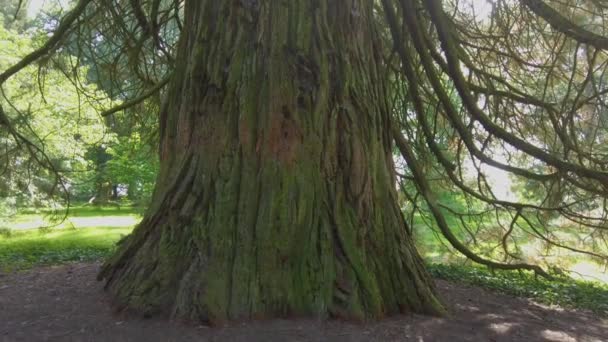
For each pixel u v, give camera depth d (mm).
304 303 5066
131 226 20406
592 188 8297
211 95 5496
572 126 8414
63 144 15281
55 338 4664
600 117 8969
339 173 5484
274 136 5266
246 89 5359
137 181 23391
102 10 9234
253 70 5395
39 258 9805
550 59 9617
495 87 10383
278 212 5164
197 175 5410
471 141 8570
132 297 5148
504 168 8508
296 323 4902
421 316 5496
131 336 4660
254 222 5172
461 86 8164
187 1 6109
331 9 5672
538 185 10289
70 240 15023
